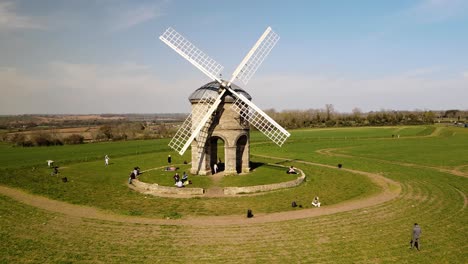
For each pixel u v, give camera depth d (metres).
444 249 23.50
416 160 63.44
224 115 44.44
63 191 41.19
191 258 22.52
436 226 28.05
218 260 22.20
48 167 59.03
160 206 34.72
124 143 99.12
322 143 95.12
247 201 36.09
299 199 36.81
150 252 23.44
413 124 166.88
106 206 34.88
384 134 120.12
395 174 50.56
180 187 39.72
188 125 45.62
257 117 45.44
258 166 52.03
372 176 49.19
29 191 41.03
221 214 32.09
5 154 77.56
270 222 29.50
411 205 34.09
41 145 95.75
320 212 32.22
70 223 29.48
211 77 43.66
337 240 25.25
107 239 25.80
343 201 36.19
